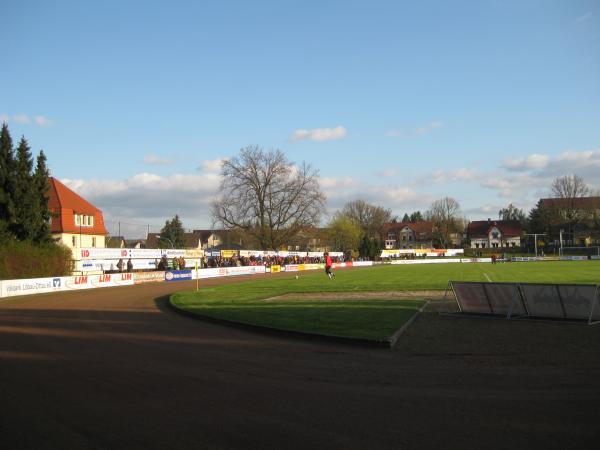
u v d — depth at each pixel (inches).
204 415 265.9
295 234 2999.5
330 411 270.7
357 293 1039.0
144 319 693.3
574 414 261.7
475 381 331.6
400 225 6210.6
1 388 323.3
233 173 2891.2
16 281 1148.5
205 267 2086.6
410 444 223.9
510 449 217.5
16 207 1503.4
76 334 556.4
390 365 384.5
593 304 574.9
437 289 1093.1
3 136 1529.3
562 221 4510.3
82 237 2402.8
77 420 260.4
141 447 224.4
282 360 406.3
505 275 1663.4
